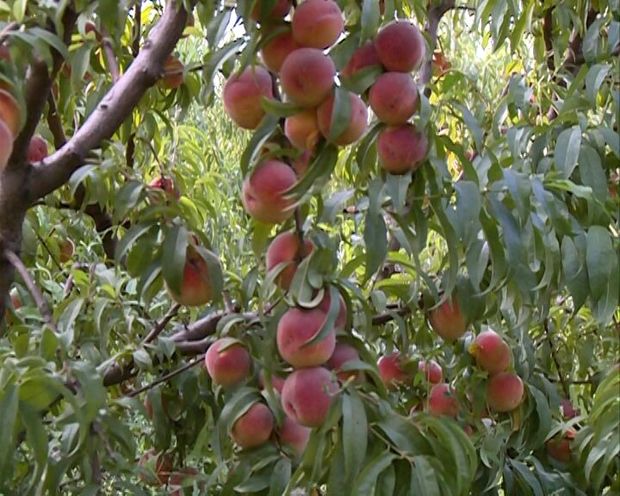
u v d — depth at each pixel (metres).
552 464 1.79
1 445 0.91
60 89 1.60
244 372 1.33
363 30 1.00
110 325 1.58
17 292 1.69
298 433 1.24
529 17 1.90
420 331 1.57
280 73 1.01
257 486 1.20
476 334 1.59
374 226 1.11
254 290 1.49
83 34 1.39
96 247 2.16
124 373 1.65
